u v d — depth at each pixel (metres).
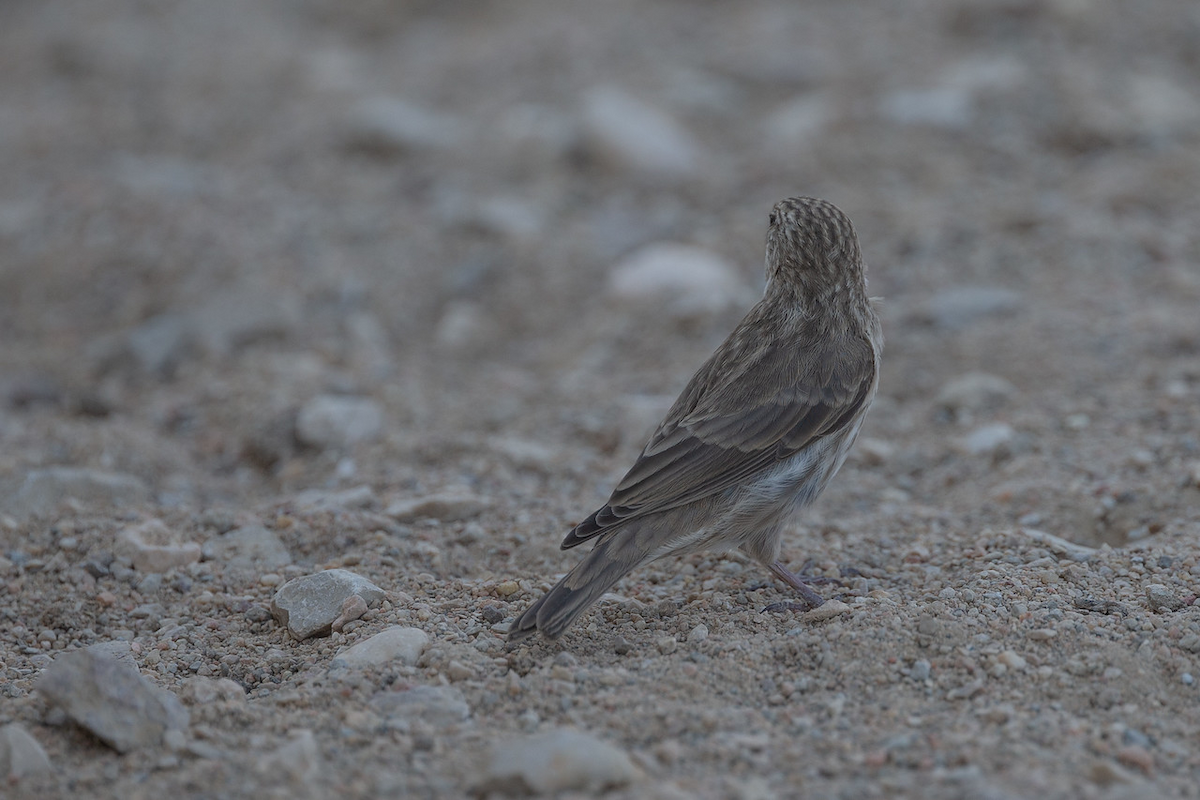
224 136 21.09
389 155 19.50
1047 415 11.87
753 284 15.31
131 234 17.27
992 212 16.14
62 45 25.12
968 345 13.30
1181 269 14.43
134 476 11.84
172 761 6.59
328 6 26.94
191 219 17.44
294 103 21.89
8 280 16.80
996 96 18.66
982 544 9.31
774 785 6.29
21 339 15.78
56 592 9.23
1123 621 7.91
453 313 15.53
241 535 9.88
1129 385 12.17
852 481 11.32
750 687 7.37
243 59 23.97
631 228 17.06
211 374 14.10
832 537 9.97
